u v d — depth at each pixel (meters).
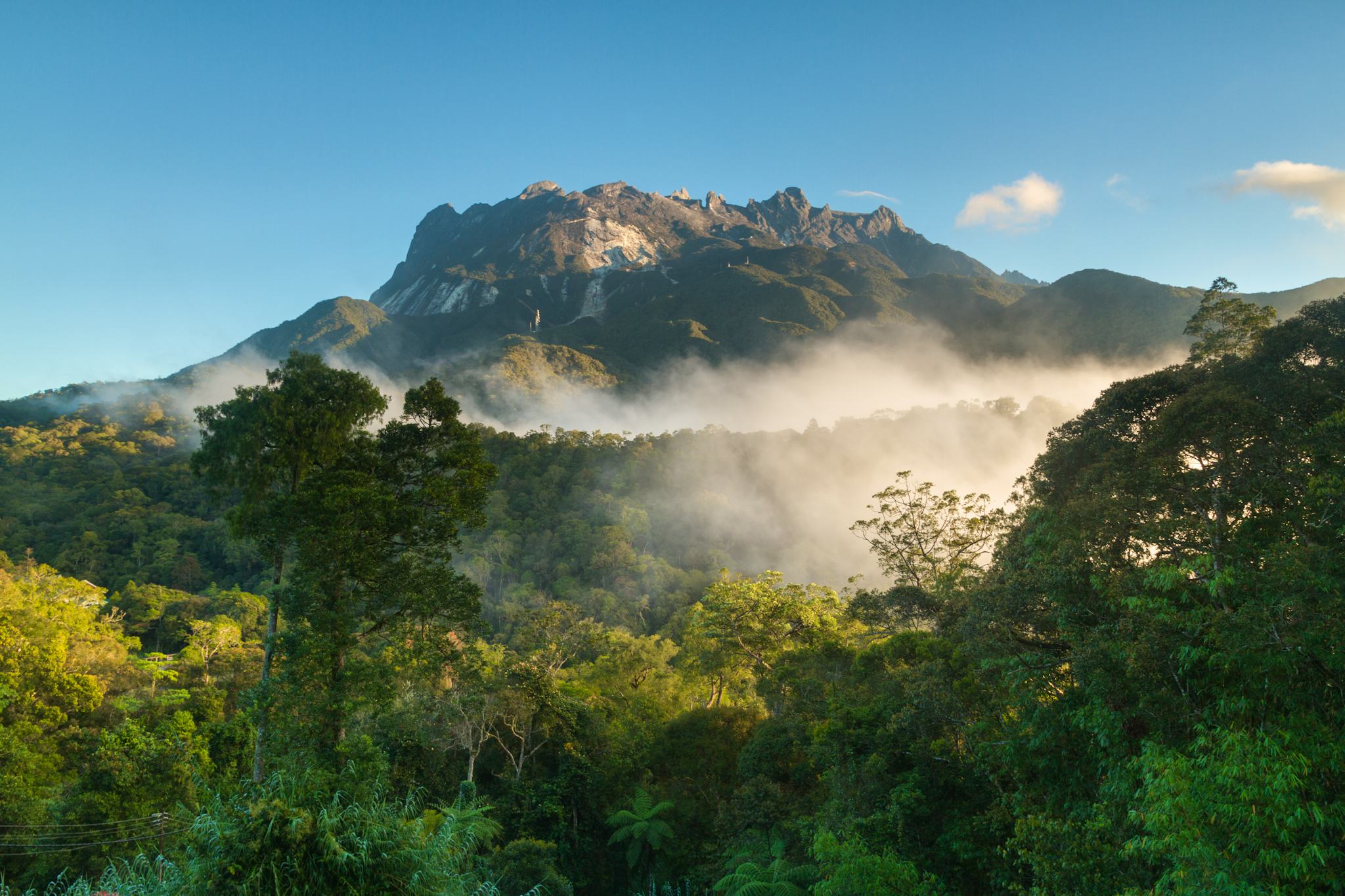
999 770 16.47
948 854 16.84
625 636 48.34
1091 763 13.55
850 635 35.16
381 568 21.30
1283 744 9.16
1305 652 9.98
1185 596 12.33
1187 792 8.71
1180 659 11.47
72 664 39.81
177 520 106.25
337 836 7.30
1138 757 10.48
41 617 40.28
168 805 20.52
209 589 88.19
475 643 22.58
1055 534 16.78
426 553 21.52
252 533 20.30
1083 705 13.45
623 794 29.23
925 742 18.66
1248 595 11.54
